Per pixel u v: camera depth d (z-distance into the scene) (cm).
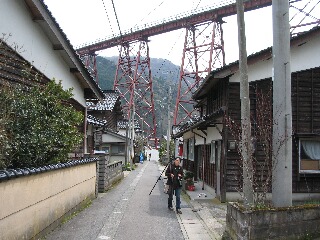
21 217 523
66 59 1106
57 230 693
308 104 1168
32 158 647
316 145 1169
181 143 2855
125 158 3081
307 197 1154
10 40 734
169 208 1005
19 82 778
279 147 630
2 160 559
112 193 1361
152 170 3080
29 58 837
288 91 637
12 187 488
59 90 798
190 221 850
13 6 752
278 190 630
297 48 1150
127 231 717
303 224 577
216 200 1190
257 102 1084
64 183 778
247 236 529
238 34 628
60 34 955
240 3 625
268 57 1104
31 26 851
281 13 640
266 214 543
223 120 1133
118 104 2941
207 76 1149
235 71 1099
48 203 661
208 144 1448
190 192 1400
